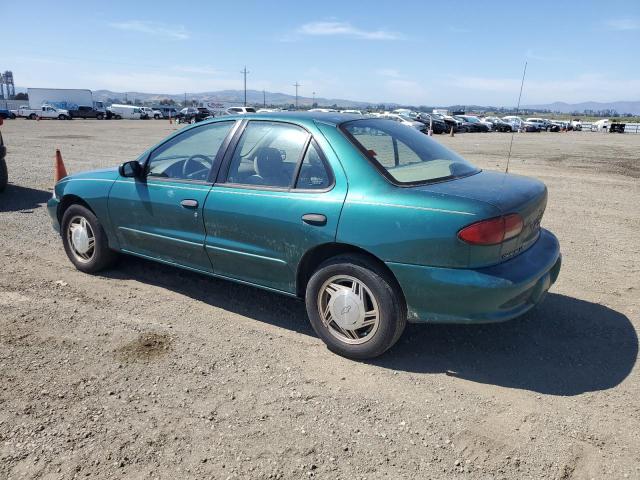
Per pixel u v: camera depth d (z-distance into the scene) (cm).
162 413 298
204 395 317
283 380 335
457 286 314
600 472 256
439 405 310
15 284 495
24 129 3203
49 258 578
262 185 389
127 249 489
